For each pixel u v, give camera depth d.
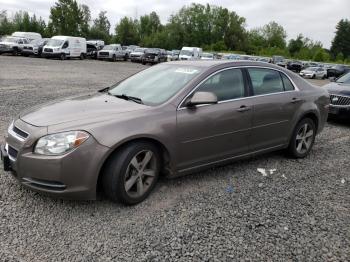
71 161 3.38
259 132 4.92
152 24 103.62
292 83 5.52
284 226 3.59
